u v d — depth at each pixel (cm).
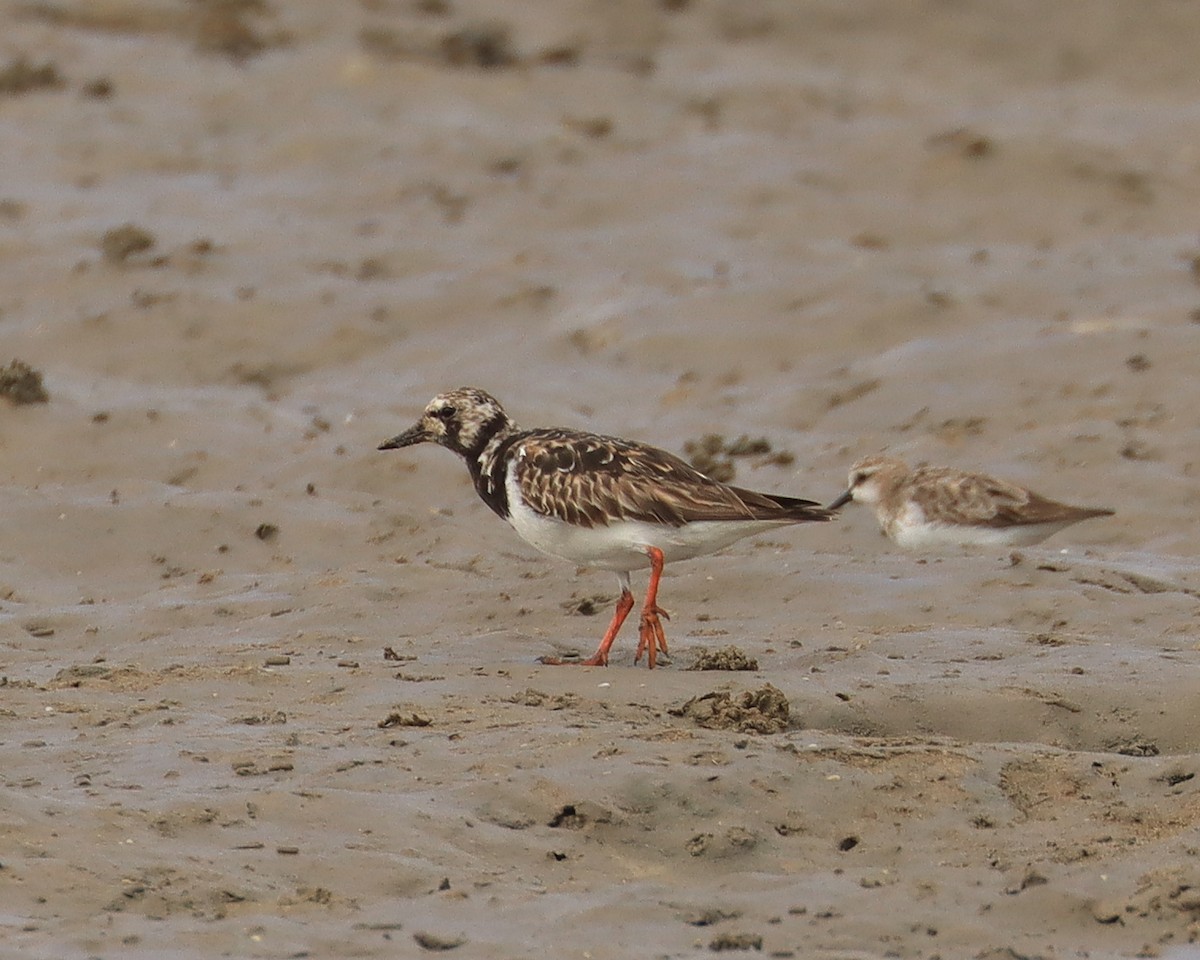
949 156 2734
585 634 1271
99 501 1564
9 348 2114
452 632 1279
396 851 837
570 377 2025
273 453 1758
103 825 845
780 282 2186
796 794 924
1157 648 1198
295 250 2372
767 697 1032
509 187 2631
